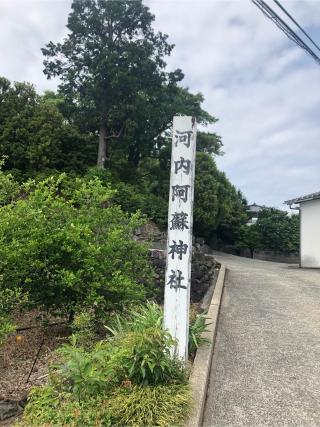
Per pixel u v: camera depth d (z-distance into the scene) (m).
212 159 23.47
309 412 4.11
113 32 19.28
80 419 3.34
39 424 3.40
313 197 18.48
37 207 5.67
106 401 3.52
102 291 5.62
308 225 19.20
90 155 18.30
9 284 5.19
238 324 7.18
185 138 4.77
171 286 4.60
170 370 3.90
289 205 20.30
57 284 5.39
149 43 18.98
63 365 4.10
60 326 6.10
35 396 3.85
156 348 3.84
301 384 4.74
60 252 5.43
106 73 17.98
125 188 16.98
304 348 5.97
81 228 5.47
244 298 9.48
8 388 4.34
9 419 3.85
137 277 6.34
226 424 3.86
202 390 4.06
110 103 19.12
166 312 4.56
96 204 6.28
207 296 9.20
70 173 16.06
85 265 5.41
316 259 18.58
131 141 20.73
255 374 5.00
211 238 28.77
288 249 28.84
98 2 18.91
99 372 3.67
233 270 14.82
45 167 15.88
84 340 4.87
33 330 6.04
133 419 3.34
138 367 3.77
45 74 19.25
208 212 21.75
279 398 4.39
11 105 16.33
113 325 5.32
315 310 8.42
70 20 18.88
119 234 5.96
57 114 17.03
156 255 8.99
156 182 21.81
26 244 5.14
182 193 4.70
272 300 9.37
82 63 18.81
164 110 20.11
